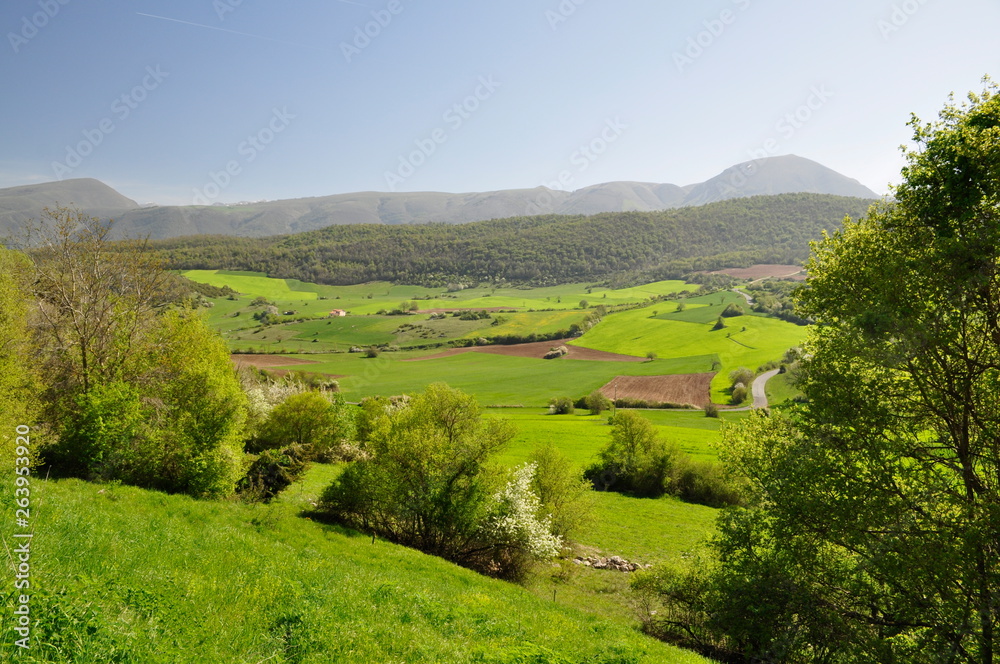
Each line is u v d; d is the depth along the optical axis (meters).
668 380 120.94
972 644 17.44
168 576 10.99
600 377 124.81
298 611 10.62
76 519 12.94
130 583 9.74
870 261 20.83
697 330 156.38
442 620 13.89
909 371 19.58
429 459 33.72
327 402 60.78
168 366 39.34
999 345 18.56
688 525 52.53
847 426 19.66
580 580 37.09
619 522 52.72
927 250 19.50
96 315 37.78
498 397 111.50
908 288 19.41
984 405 19.58
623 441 66.69
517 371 130.62
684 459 65.06
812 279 23.22
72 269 37.09
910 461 20.34
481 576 28.12
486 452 34.78
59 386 35.84
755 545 22.98
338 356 130.00
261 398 65.75
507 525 33.12
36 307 36.47
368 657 9.59
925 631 18.59
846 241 22.59
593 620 22.81
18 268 37.16
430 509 33.25
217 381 32.50
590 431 87.31
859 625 19.61
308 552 20.12
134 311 39.66
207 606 9.95
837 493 20.16
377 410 63.38
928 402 19.53
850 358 19.80
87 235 38.19
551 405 104.06
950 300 18.38
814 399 20.84
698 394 112.06
